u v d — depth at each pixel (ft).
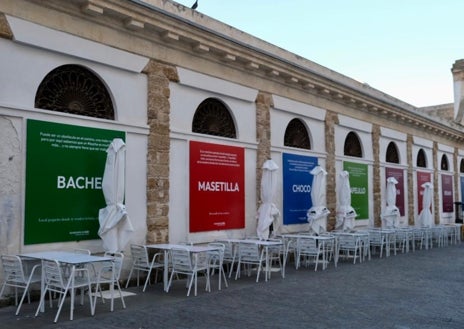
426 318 25.20
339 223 54.08
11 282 26.86
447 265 46.24
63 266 26.16
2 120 27.58
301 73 50.19
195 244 38.81
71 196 30.60
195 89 39.91
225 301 28.73
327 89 54.75
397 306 27.94
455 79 112.47
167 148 36.94
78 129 31.27
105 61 32.89
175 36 36.70
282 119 49.80
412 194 76.43
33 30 28.94
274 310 26.50
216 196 41.06
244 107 45.06
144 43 35.65
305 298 29.89
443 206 88.28
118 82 34.04
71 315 23.70
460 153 97.50
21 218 28.07
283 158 49.42
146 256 32.17
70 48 30.83
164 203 36.45
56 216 29.76
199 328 22.71
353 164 61.05
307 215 50.19
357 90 59.36
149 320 23.99
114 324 23.16
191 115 39.40
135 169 34.76
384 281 36.68
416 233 62.23
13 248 27.68
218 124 43.09
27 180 28.43
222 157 41.93
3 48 27.86
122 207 29.17
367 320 24.54
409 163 76.18
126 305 27.43
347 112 60.59
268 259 39.37
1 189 27.30
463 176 97.91
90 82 33.04
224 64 42.50
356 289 33.19
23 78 28.66
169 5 36.91
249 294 30.96
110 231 29.37
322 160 55.52
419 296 31.04
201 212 39.52
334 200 56.85
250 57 43.73
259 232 42.01
